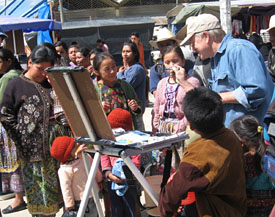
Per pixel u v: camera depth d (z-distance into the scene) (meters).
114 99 3.33
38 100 3.12
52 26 9.64
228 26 5.66
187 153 2.00
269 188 2.27
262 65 2.90
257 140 2.23
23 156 3.17
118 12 20.84
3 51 4.16
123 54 4.75
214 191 2.00
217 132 2.00
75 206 3.08
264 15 11.50
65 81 2.14
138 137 2.37
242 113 2.93
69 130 3.23
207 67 3.55
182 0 21.47
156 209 2.72
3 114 3.13
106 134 2.19
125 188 2.93
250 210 2.29
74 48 6.55
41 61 3.09
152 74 4.61
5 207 4.27
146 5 20.95
